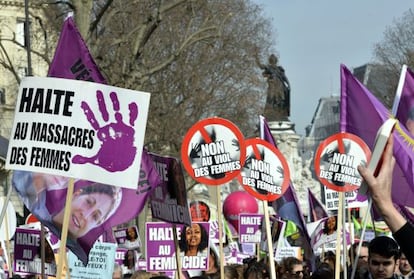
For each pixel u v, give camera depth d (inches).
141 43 1696.6
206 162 738.2
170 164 689.0
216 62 3048.7
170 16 2696.9
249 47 3117.6
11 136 525.0
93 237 592.1
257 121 3289.9
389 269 505.0
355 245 855.7
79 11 1525.6
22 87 524.4
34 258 800.3
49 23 1958.7
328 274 685.9
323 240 1030.4
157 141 2920.8
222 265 721.6
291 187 985.5
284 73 4065.0
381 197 261.9
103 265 757.9
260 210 2020.2
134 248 1059.9
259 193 779.4
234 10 2977.4
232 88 3201.3
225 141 737.6
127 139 522.9
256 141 788.0
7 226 923.4
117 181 522.3
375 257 506.0
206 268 840.9
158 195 706.2
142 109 525.0
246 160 784.3
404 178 548.4
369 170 264.7
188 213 677.3
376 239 507.2
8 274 925.2
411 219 661.9
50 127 518.3
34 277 852.0
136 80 1717.5
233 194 1443.2
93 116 519.8
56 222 585.9
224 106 3213.6
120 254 1056.8
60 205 586.6
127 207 603.2
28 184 581.3
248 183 781.3
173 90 2989.7
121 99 523.8
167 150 3107.8
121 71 1803.6
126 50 1886.1
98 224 594.6
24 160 520.1
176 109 2994.6
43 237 645.3
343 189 717.9
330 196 1032.2
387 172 263.1
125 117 523.8
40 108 520.1
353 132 707.4
